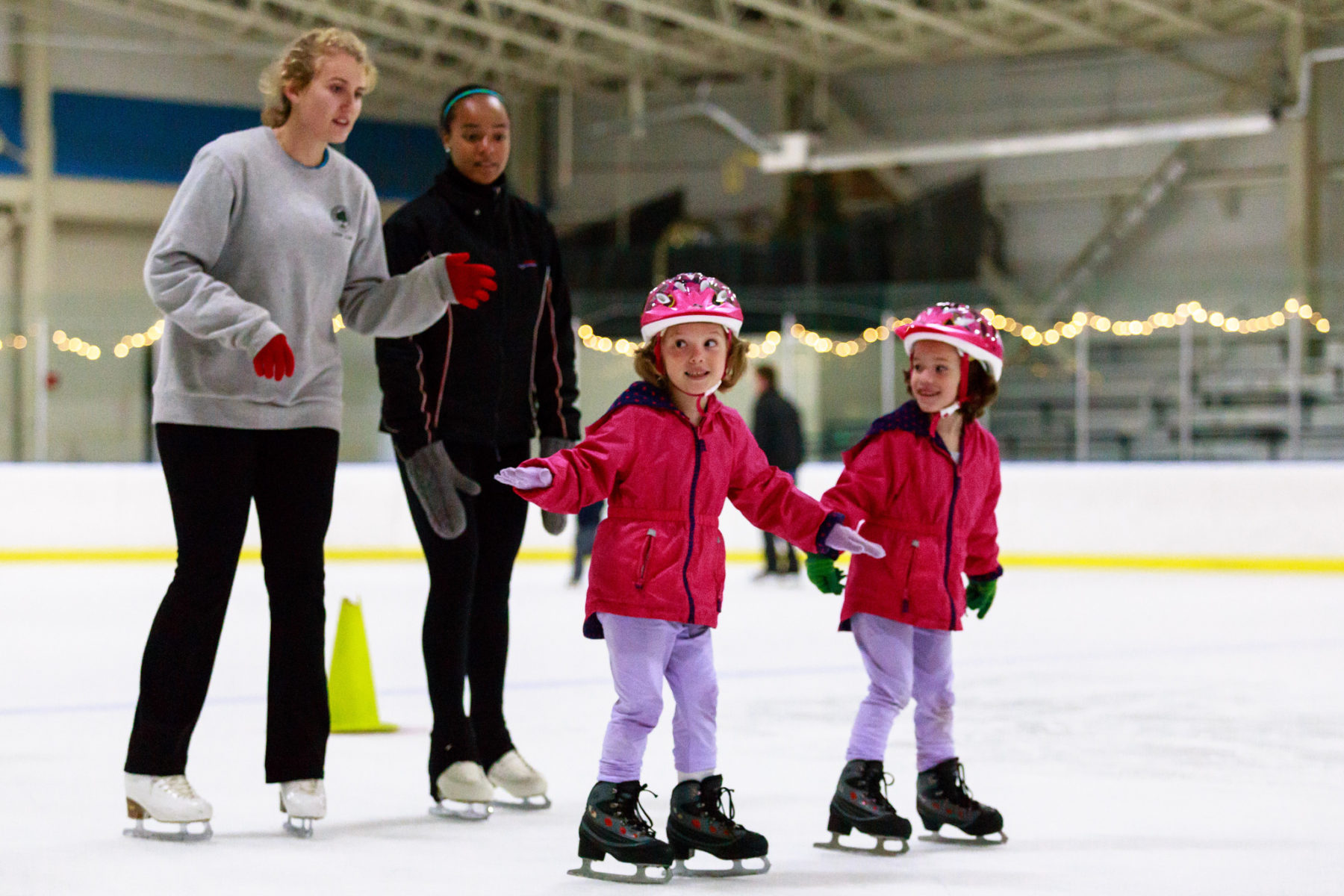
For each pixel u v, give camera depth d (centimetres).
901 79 2534
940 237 2356
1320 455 1753
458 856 358
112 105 2456
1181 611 1078
